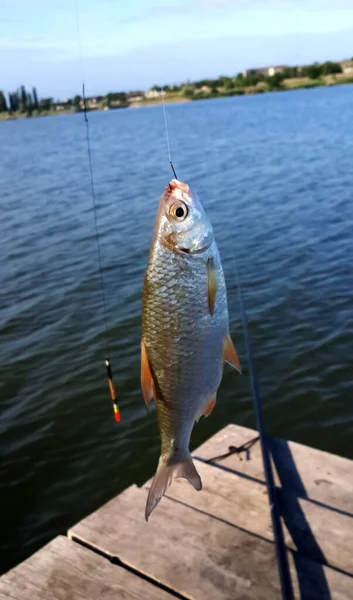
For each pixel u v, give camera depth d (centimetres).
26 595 37
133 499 45
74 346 109
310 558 38
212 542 40
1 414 89
